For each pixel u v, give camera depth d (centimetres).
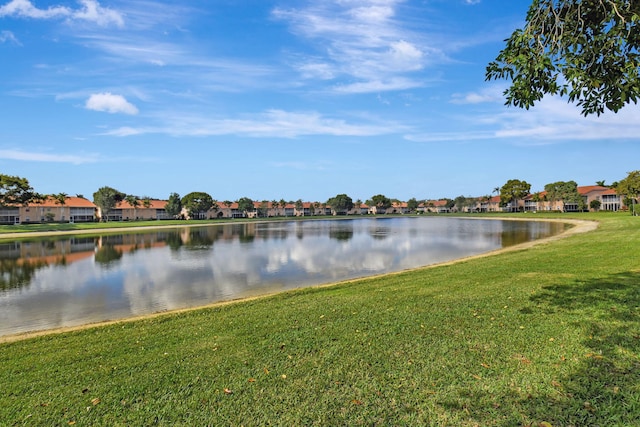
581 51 520
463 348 603
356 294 1134
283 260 2514
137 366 621
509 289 1005
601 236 2652
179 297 1486
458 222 8656
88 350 727
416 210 18612
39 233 5731
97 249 3444
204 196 12406
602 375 477
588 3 512
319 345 662
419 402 456
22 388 559
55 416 471
